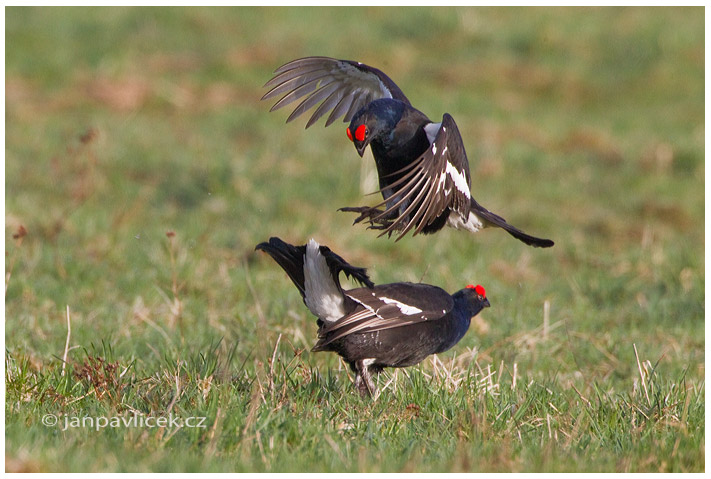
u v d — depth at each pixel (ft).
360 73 28.37
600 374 33.73
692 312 41.86
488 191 62.75
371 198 58.29
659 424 25.52
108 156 62.08
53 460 19.77
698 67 93.56
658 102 86.99
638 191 65.62
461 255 49.62
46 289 39.11
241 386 26.71
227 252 46.85
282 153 65.77
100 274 41.98
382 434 23.71
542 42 96.94
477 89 86.33
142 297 39.34
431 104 79.87
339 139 71.00
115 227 49.29
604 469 21.90
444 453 22.43
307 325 34.78
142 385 26.45
